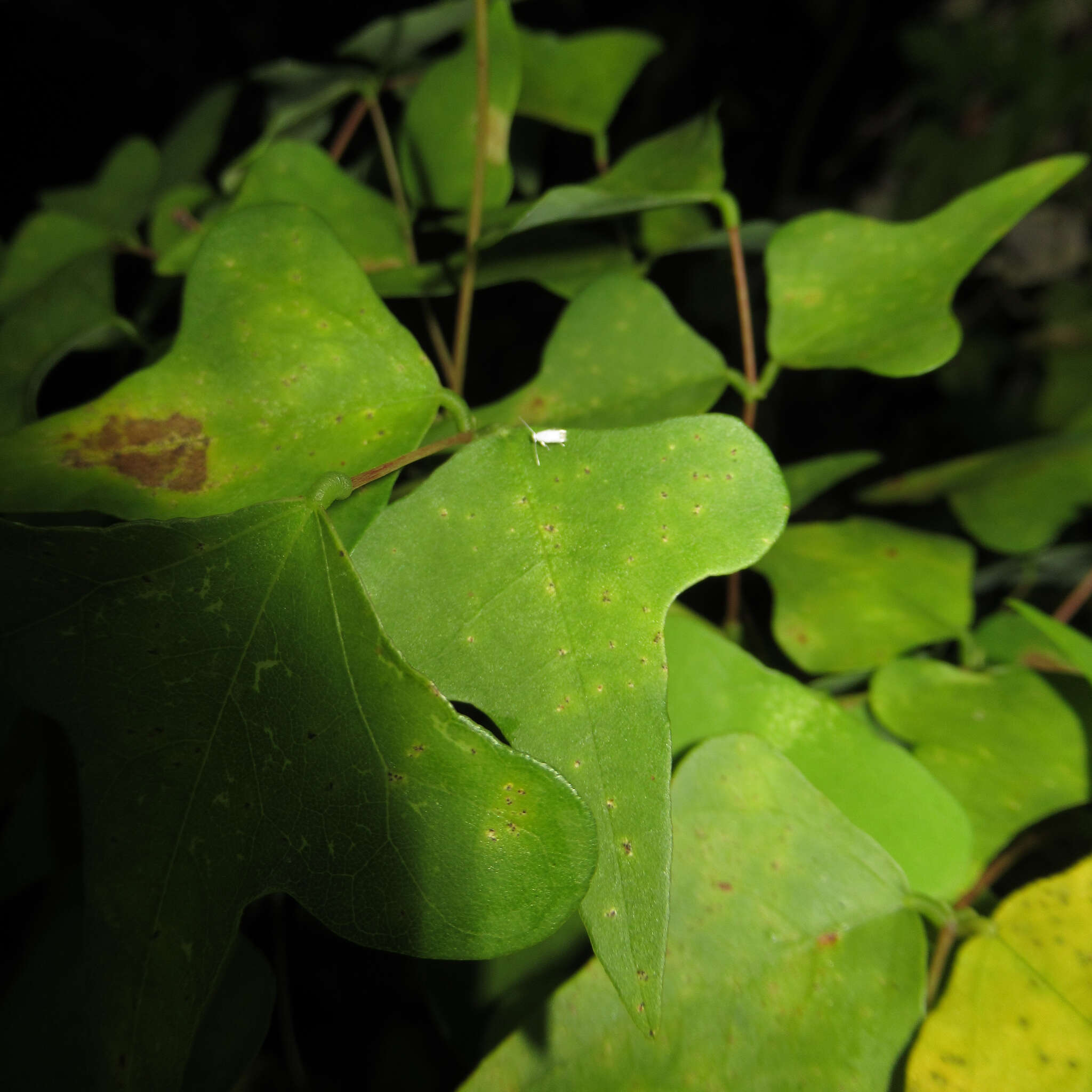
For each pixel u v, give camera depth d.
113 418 0.13
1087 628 0.26
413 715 0.11
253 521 0.11
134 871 0.11
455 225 0.18
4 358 0.17
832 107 0.38
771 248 0.16
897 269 0.16
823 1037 0.12
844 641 0.16
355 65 0.21
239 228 0.13
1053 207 0.37
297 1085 0.18
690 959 0.13
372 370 0.13
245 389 0.13
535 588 0.12
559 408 0.15
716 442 0.12
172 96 0.39
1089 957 0.13
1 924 0.16
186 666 0.11
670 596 0.12
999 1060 0.12
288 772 0.11
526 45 0.19
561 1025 0.12
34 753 0.14
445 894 0.11
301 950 0.18
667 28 0.37
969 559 0.17
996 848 0.14
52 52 0.38
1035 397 0.33
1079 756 0.15
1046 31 0.32
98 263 0.18
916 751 0.15
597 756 0.11
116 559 0.11
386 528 0.12
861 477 0.28
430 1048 0.19
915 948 0.13
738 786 0.13
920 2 0.37
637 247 0.19
